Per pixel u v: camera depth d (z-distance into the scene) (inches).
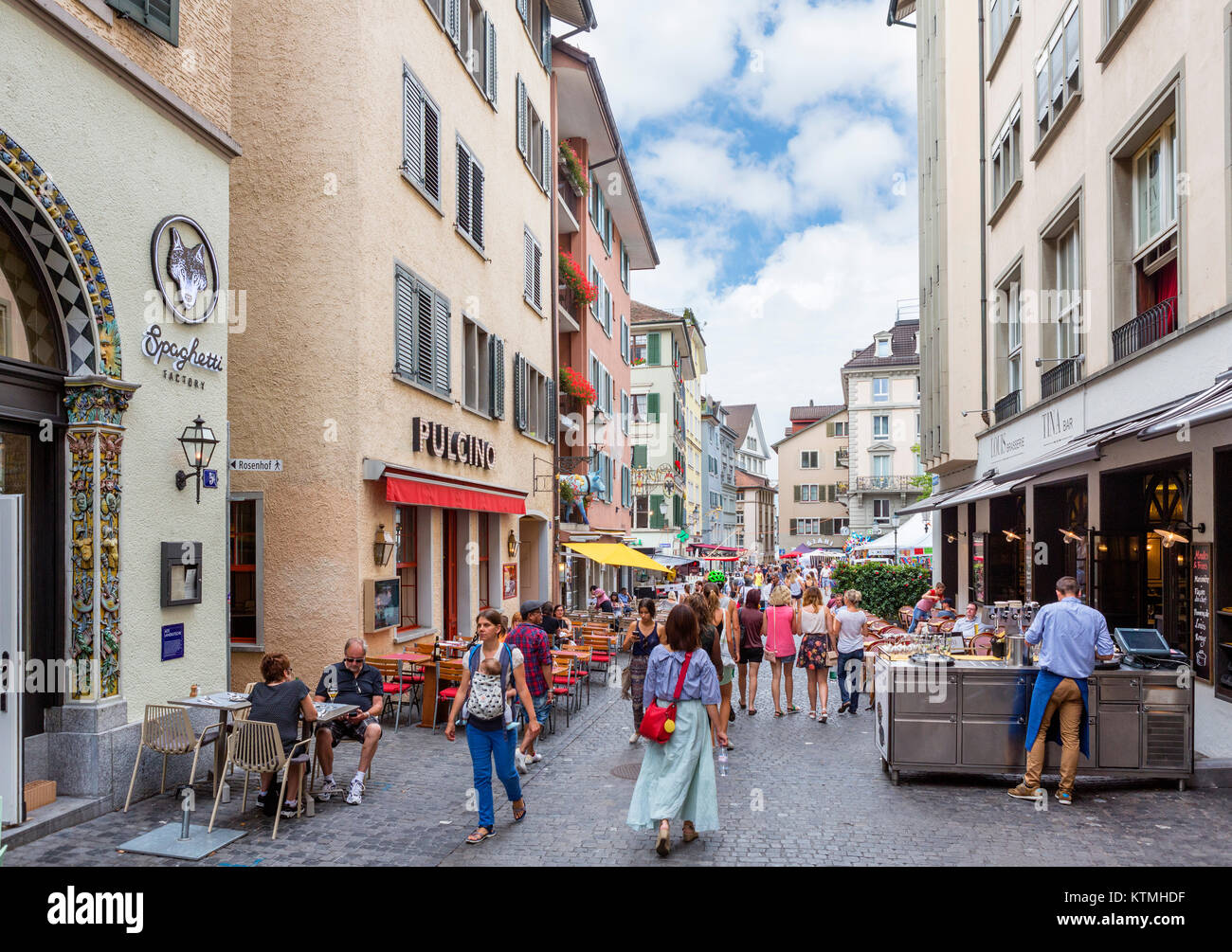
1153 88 403.9
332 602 415.5
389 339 456.8
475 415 604.1
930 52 901.8
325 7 430.9
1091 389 483.2
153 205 287.4
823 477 2972.4
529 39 760.3
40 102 242.8
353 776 311.1
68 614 258.7
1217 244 342.6
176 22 297.4
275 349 427.2
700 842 241.8
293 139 430.9
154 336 285.6
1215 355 339.9
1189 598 353.7
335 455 419.8
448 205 551.8
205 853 225.5
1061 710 283.7
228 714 272.4
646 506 1721.2
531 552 799.7
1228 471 331.0
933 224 887.1
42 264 254.7
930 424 908.6
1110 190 459.2
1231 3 329.7
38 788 244.1
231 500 429.1
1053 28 553.3
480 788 244.5
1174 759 297.1
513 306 704.4
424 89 505.7
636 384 1760.6
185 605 297.7
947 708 307.0
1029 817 266.5
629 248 1389.0
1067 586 288.8
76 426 258.8
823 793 295.7
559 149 910.4
